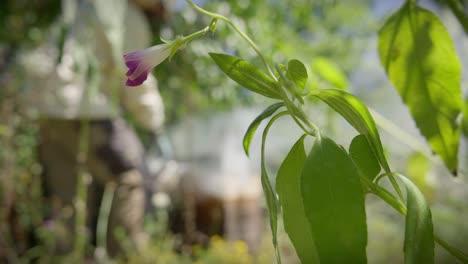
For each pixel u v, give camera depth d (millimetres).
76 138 1200
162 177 1521
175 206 1550
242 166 1586
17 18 1088
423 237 234
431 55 339
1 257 1093
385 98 1329
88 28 973
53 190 1334
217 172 1538
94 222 1372
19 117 1148
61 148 1272
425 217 237
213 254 1305
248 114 1627
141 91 1156
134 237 1257
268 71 265
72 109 1158
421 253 233
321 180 235
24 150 1143
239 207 1542
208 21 1102
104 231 1230
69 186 1308
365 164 265
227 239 1501
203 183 1520
